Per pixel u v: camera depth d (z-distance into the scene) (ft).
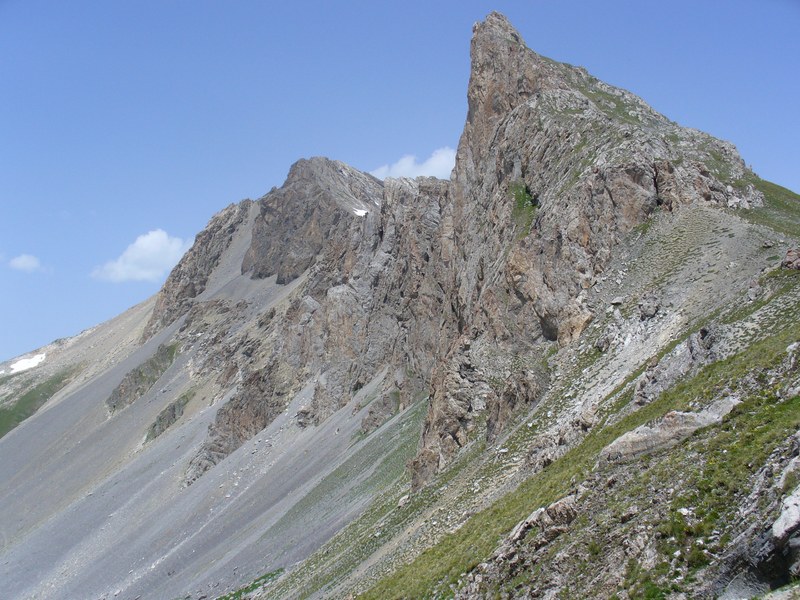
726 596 82.07
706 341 154.71
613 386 185.26
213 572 345.31
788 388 109.70
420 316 411.13
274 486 426.10
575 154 282.56
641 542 97.14
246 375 650.84
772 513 84.12
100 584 428.97
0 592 482.28
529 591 109.19
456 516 186.09
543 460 170.30
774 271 171.12
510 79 363.56
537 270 256.93
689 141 288.30
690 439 114.32
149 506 520.42
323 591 225.15
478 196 355.97
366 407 440.04
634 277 227.61
